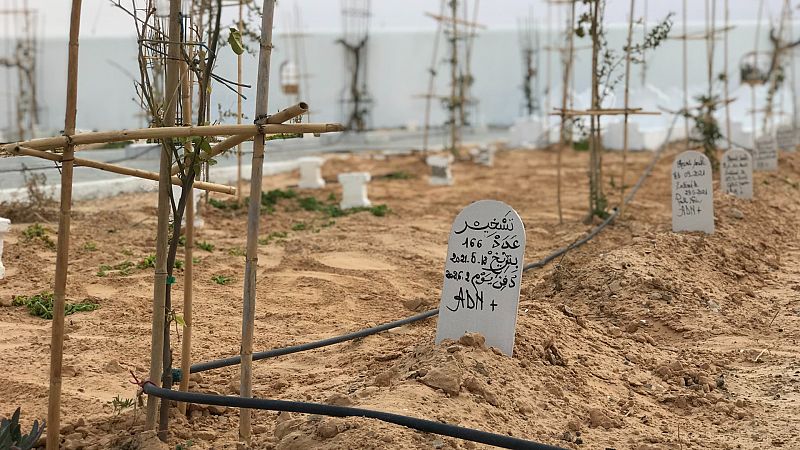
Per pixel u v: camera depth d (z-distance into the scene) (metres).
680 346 8.52
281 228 14.73
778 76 29.70
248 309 5.72
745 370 7.86
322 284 10.88
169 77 5.72
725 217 13.34
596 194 14.63
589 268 10.29
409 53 44.47
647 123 33.97
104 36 40.88
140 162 19.70
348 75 43.12
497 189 20.17
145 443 5.80
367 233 14.20
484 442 5.36
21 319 9.28
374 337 8.52
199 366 7.13
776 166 18.88
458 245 7.14
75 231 13.23
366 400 6.09
